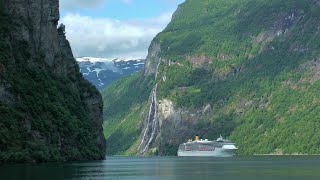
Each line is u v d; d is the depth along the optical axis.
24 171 147.00
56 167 171.25
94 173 155.38
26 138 198.38
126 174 157.62
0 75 199.50
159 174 159.62
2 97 198.00
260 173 162.75
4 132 187.25
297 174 156.88
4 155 182.12
